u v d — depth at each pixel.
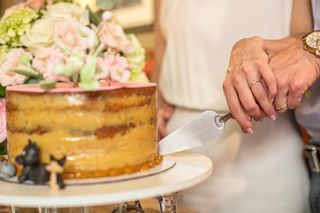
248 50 1.02
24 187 0.81
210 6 1.32
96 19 0.96
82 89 0.84
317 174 1.25
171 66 1.39
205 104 1.31
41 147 0.84
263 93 0.95
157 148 0.97
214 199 1.30
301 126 1.27
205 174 0.87
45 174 0.82
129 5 2.79
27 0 1.11
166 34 1.47
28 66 0.96
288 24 1.26
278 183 1.27
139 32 2.76
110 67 0.89
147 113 0.91
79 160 0.84
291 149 1.30
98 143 0.84
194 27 1.33
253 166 1.27
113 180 0.83
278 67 0.98
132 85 0.90
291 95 0.97
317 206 1.27
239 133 1.28
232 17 1.30
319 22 1.18
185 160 0.97
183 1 1.38
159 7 1.58
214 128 0.98
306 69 0.97
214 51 1.31
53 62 0.86
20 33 1.00
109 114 0.85
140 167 0.88
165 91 1.42
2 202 0.77
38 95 0.84
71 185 0.81
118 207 0.97
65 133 0.84
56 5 1.01
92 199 0.76
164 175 0.86
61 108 0.83
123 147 0.86
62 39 0.90
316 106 1.17
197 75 1.33
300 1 1.25
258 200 1.27
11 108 0.88
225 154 1.29
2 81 0.99
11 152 0.89
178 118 1.37
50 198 0.75
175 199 0.96
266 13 1.27
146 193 0.78
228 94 0.98
